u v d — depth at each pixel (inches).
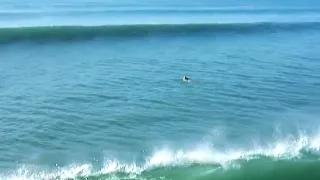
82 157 897.5
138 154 908.0
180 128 1049.5
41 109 1140.5
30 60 1600.6
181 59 1665.8
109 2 3690.9
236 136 1006.4
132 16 2760.8
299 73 1504.7
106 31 2095.2
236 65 1594.5
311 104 1218.0
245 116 1127.6
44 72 1454.2
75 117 1096.2
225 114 1137.4
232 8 3479.3
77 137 993.5
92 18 2618.1
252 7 3612.2
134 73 1461.6
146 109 1156.5
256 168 823.7
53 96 1232.8
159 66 1557.6
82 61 1604.3
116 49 1808.6
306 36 2239.2
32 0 3799.2
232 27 2351.1
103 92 1273.4
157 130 1035.9
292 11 3408.0
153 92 1282.0
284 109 1179.9
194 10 3225.9
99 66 1541.6
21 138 981.2
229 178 788.6
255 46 1948.8
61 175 807.1
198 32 2202.3
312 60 1691.7
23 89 1282.0
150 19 2615.7
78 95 1244.5
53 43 1875.0
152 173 805.9
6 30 1999.3
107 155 904.9
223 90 1312.7
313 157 871.7
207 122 1087.0
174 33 2149.4
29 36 1955.0
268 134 1016.2
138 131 1029.2
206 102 1216.2
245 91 1307.8
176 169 821.9
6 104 1165.7
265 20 2765.7
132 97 1238.3
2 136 987.3
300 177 791.7
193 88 1321.4
